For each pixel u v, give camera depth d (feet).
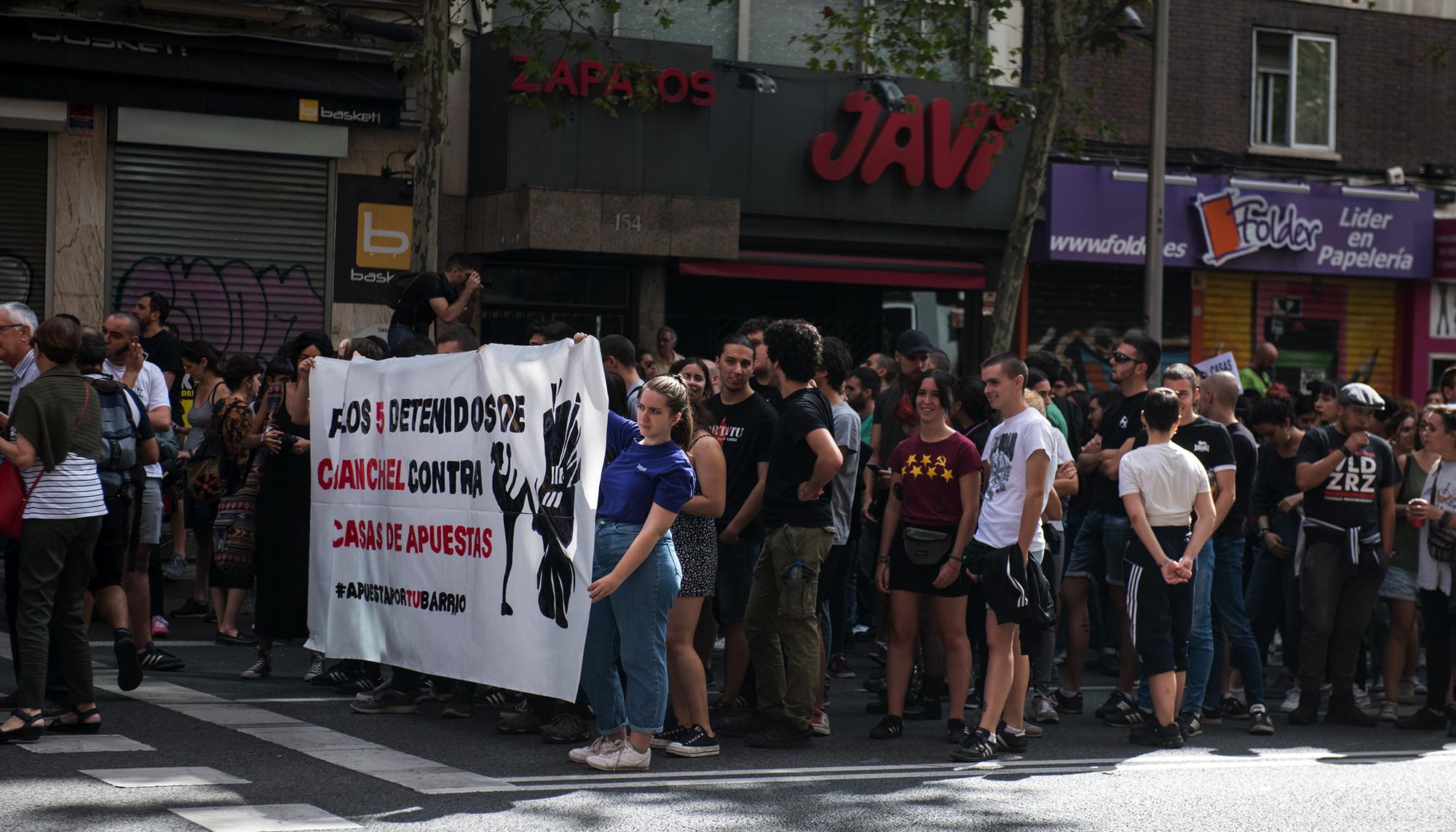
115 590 26.05
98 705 26.58
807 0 57.16
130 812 19.33
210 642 34.78
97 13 46.57
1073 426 37.81
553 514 23.47
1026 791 23.08
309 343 31.07
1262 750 27.66
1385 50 66.64
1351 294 66.18
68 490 23.58
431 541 25.82
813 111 54.85
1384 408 31.58
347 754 23.36
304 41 48.83
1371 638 34.78
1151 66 60.70
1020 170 57.21
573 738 25.18
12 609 24.52
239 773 21.75
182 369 40.32
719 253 51.78
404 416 26.53
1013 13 58.95
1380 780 24.97
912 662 27.20
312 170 50.29
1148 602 27.48
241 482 33.81
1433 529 30.50
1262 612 33.55
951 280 57.31
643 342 55.06
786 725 25.68
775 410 27.68
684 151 51.98
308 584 29.68
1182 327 63.52
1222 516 28.50
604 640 23.39
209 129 48.29
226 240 49.37
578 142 50.78
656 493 22.74
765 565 25.57
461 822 19.49
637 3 54.80
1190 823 21.30
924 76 51.85
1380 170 66.54
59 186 47.29
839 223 55.52
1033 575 25.80
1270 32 64.95
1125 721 29.63
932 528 26.61
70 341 23.90
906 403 28.48
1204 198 61.36
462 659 25.13
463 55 52.34
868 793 22.38
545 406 23.82
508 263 54.34
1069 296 61.82
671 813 20.49
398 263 51.37
